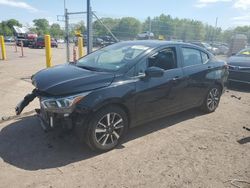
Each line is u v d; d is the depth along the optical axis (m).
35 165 3.58
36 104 6.14
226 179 3.40
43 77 4.06
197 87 5.38
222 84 6.09
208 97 5.86
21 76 10.00
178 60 4.97
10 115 5.38
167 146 4.27
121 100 3.93
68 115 3.58
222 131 5.00
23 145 4.11
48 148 4.05
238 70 8.76
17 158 3.74
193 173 3.51
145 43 4.87
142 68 4.29
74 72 4.13
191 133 4.84
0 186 3.12
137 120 4.34
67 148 4.06
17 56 19.78
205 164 3.75
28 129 4.69
